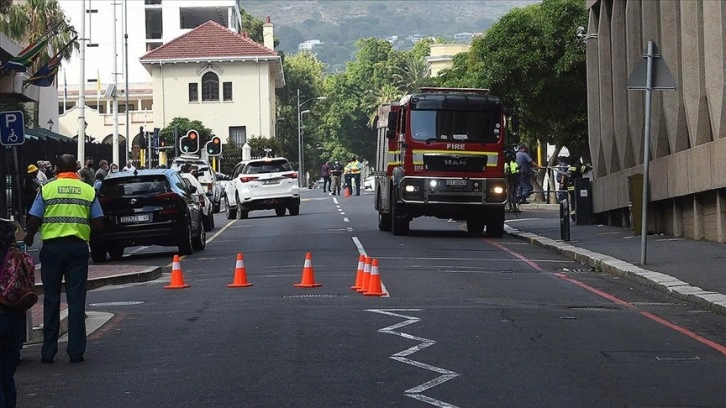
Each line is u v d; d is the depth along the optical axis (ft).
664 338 43.91
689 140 87.20
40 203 41.65
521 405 31.53
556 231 104.88
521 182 137.59
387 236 106.52
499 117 103.30
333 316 50.57
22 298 31.04
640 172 96.12
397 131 105.60
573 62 148.56
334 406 31.50
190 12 380.58
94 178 125.08
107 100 347.77
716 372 36.63
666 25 89.71
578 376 35.91
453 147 102.53
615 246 83.61
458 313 51.42
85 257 41.91
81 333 41.22
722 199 79.25
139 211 88.38
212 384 35.22
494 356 39.70
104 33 366.63
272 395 33.19
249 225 135.74
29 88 120.47
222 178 200.13
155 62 293.64
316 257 84.43
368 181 289.94
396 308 53.42
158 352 42.19
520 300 57.06
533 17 159.22
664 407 31.30
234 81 296.92
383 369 37.22
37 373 39.04
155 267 77.10
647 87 68.23
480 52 155.74
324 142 490.90
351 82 491.72
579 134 152.97
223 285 66.90
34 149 147.43
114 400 33.50
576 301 56.75
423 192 102.58
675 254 74.43
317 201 201.46
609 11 112.06
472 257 83.71
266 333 45.73
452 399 32.37
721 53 77.61
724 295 54.54
